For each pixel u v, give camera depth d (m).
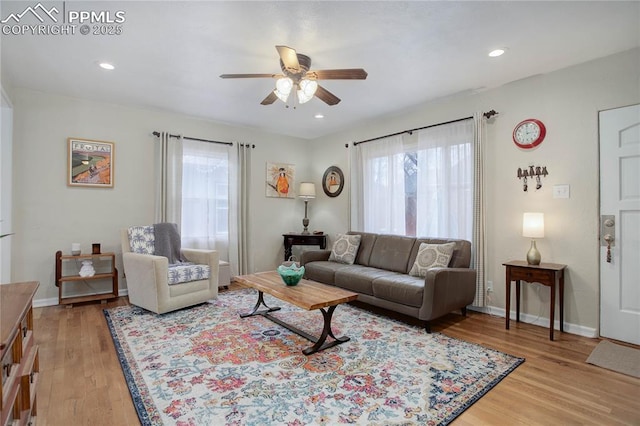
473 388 2.05
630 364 2.38
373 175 4.88
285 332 2.98
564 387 2.07
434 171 4.05
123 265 4.17
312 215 6.12
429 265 3.46
